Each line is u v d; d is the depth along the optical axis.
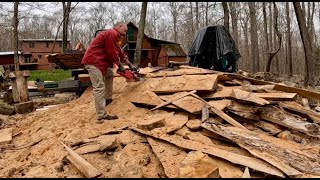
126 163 3.77
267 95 5.55
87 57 5.38
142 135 4.44
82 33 59.16
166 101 5.52
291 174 3.19
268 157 3.55
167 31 57.56
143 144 4.21
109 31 5.52
